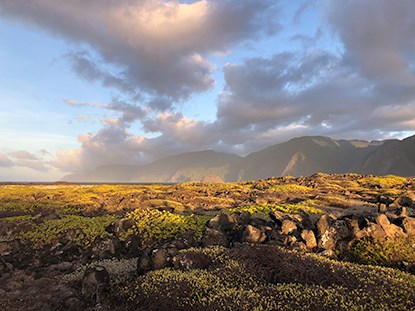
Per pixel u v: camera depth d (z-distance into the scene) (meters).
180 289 19.55
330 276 20.42
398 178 97.94
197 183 123.31
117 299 20.19
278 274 21.33
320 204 52.97
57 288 23.56
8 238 34.88
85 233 35.50
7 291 23.66
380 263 27.22
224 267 22.59
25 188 102.75
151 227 35.94
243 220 35.25
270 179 122.62
